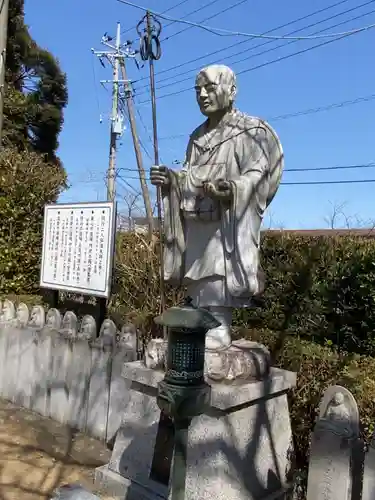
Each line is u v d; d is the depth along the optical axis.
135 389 3.97
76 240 6.19
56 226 6.48
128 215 10.88
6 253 8.52
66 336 5.50
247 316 6.81
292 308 6.45
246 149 3.64
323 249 6.39
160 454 3.63
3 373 6.31
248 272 3.52
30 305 7.23
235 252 3.53
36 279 8.80
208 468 3.27
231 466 3.35
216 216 3.62
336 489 3.02
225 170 3.71
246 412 3.51
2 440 4.93
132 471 3.81
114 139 21.80
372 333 5.89
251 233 3.57
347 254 6.25
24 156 9.48
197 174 3.77
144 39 3.52
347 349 6.06
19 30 18.33
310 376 4.16
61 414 5.46
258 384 3.49
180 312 2.42
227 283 3.60
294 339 5.39
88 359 5.21
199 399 2.37
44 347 5.75
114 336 5.02
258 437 3.60
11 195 8.60
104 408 4.97
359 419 3.30
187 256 3.88
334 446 3.04
